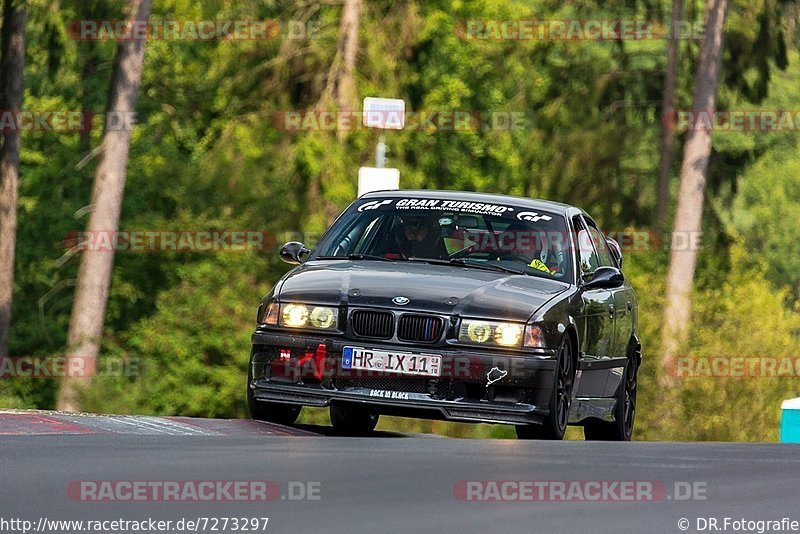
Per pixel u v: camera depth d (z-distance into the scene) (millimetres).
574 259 34031
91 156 97125
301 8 116625
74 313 95812
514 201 35344
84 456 19922
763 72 120062
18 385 105188
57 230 119062
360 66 114125
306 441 22703
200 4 109375
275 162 110812
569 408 32531
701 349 88562
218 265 100938
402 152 117812
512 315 30359
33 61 124125
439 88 143750
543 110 128875
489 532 14664
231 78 119500
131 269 106375
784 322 91688
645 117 128500
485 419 29984
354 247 34281
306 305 30859
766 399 89125
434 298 30438
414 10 116312
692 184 113438
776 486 19266
